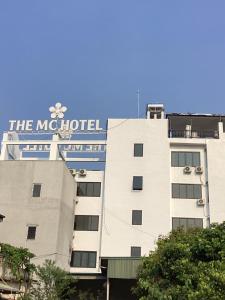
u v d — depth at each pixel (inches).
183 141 1718.8
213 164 1664.6
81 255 1587.1
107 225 1584.6
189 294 717.3
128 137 1721.2
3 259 1015.0
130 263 1312.7
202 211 1612.9
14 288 971.9
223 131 1802.4
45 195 1443.2
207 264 771.4
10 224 1409.9
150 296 815.7
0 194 1454.2
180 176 1678.2
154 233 1560.0
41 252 1357.0
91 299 1348.4
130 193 1627.7
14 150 1776.6
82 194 1683.1
